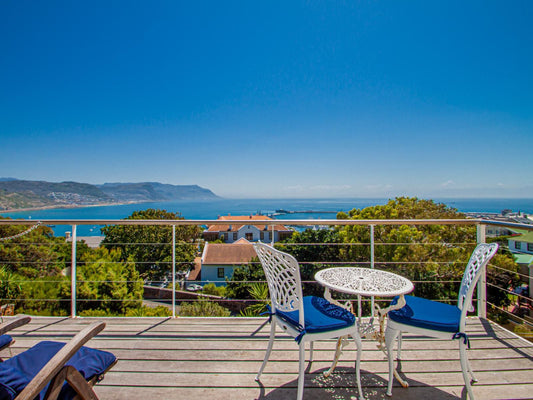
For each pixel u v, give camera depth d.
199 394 1.68
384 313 1.90
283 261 1.57
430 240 7.53
